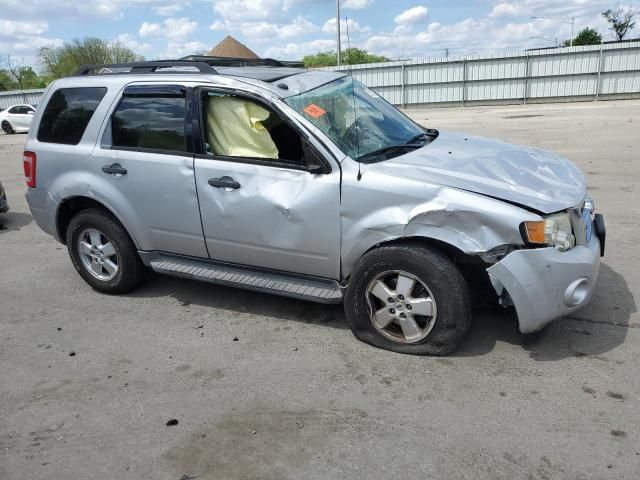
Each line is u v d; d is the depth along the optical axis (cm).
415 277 360
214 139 422
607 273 497
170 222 446
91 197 475
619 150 1140
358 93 471
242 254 423
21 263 623
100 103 471
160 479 277
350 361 376
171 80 438
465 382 343
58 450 302
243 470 280
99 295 515
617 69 2881
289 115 387
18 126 2767
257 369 374
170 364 387
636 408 310
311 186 380
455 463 276
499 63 3108
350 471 275
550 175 386
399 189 354
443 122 2112
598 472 265
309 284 410
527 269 332
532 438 290
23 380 375
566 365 356
